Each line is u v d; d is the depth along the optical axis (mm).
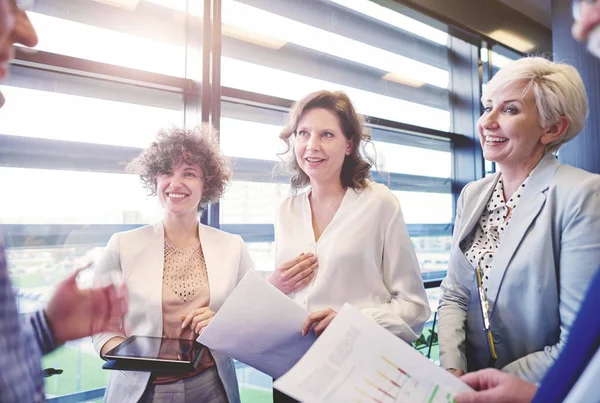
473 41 3232
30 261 1618
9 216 1584
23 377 435
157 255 1237
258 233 2227
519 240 927
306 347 881
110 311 698
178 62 2014
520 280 914
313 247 1162
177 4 2006
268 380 2115
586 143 2510
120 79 1801
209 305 1198
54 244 1676
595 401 299
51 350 642
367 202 1151
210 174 1354
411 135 3059
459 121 3365
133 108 1886
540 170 951
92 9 1765
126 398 1063
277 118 2307
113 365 877
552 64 958
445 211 3336
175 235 1300
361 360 619
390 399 569
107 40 1805
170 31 1987
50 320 653
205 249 1288
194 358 890
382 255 1154
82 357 1667
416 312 1095
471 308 1009
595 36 341
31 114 1636
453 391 589
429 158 3197
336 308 1092
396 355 627
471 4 3133
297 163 1320
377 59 2861
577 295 808
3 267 456
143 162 1319
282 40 2371
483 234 1083
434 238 3240
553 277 876
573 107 911
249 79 2234
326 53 2584
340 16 2652
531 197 939
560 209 873
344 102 1146
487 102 1029
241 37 2201
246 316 882
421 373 609
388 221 1148
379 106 2875
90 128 1774
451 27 3043
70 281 696
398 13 2936
